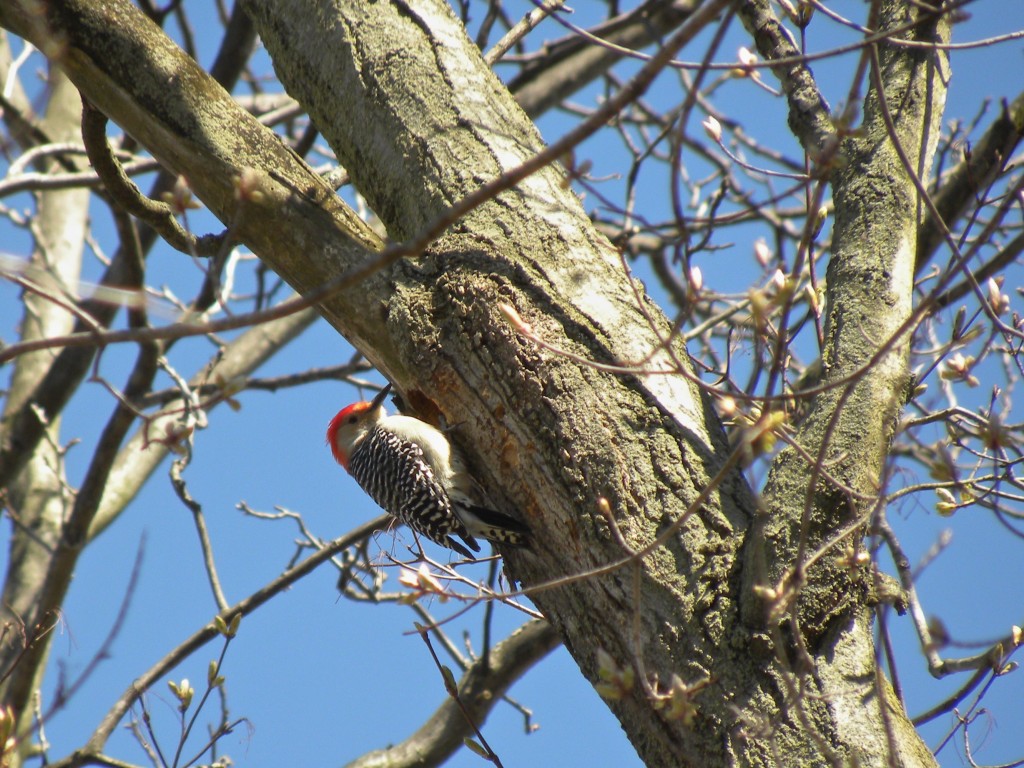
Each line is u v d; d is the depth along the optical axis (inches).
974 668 360.5
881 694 243.9
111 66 372.8
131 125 378.9
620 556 302.8
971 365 343.6
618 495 308.5
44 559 723.4
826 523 284.7
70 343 225.5
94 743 476.4
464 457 371.9
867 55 233.1
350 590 527.2
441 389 359.3
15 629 578.9
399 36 402.0
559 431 323.3
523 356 334.6
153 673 497.0
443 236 366.9
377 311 372.5
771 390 247.6
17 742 300.5
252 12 432.1
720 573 290.5
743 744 269.0
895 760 242.1
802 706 268.5
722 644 282.7
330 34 408.5
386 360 380.5
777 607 258.2
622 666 301.9
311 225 379.2
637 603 261.7
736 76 349.1
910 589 339.9
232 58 634.2
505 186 210.8
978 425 355.6
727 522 297.4
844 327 319.0
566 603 323.3
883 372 303.1
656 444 313.1
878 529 298.5
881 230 339.9
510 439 339.3
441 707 561.0
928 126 331.3
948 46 288.2
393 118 390.0
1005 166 381.4
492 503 356.5
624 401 321.4
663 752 289.9
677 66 282.5
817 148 369.1
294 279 385.4
